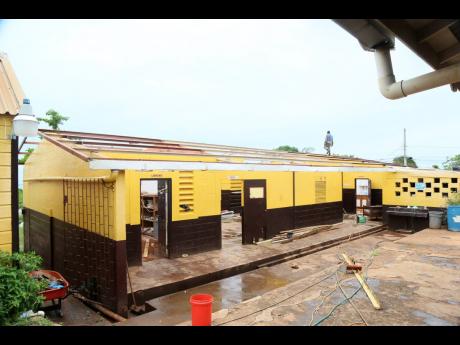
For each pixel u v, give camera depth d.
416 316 4.77
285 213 12.40
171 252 8.91
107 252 6.38
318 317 4.76
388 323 4.55
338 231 13.45
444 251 8.91
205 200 9.72
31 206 10.33
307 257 10.01
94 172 6.84
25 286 4.05
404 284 6.14
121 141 8.03
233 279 7.89
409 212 13.58
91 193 6.89
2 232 4.82
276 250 10.05
